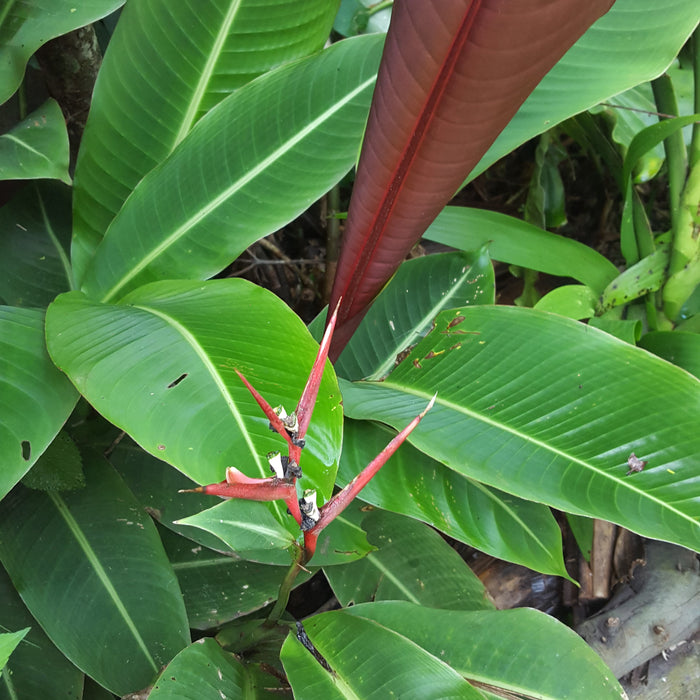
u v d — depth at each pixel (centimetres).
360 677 65
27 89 119
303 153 89
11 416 67
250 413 61
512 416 79
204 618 88
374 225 69
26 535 81
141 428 60
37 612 77
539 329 83
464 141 58
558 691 68
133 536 83
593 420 77
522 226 120
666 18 87
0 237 98
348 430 89
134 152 94
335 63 91
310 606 115
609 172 157
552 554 85
